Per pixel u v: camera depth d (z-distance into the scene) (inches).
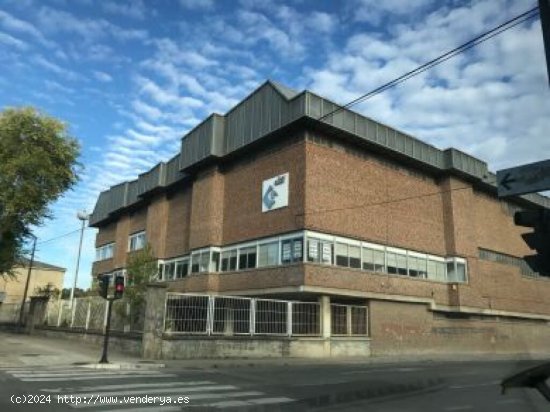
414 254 1283.2
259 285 1117.7
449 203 1393.9
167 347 836.0
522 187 259.0
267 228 1135.0
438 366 896.3
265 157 1185.4
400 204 1275.8
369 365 888.9
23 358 757.3
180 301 875.4
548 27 273.0
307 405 416.8
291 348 983.0
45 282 2753.4
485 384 594.2
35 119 1136.2
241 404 412.5
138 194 1731.1
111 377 566.9
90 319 1142.3
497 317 1523.1
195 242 1321.4
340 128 1117.7
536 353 1631.4
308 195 1061.1
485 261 1473.9
